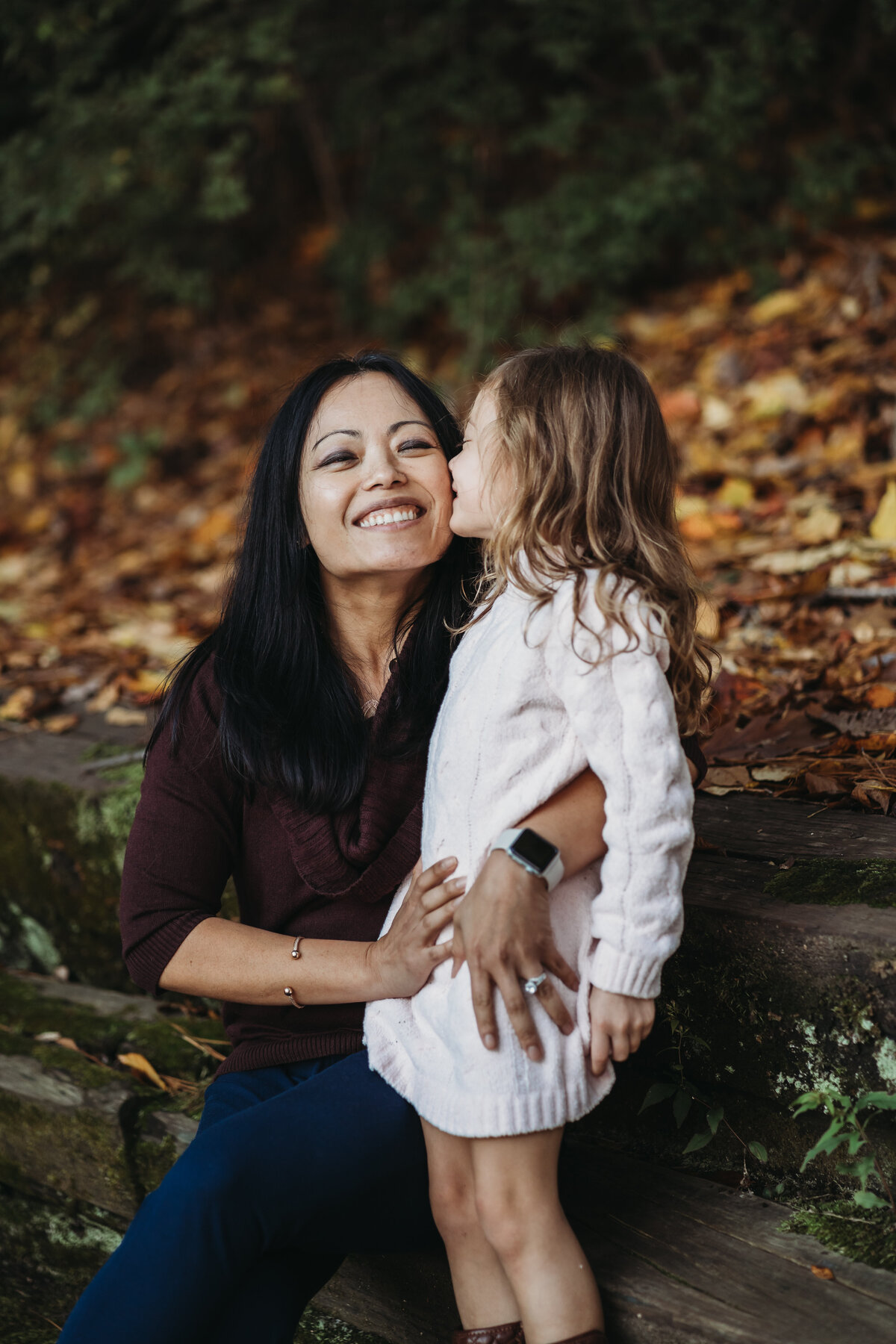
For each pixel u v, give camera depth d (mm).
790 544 3188
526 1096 1479
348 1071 1681
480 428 1692
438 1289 1782
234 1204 1529
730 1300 1536
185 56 4980
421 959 1591
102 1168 2180
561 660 1504
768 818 2006
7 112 5633
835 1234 1618
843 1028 1645
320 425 1746
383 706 1778
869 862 1799
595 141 5195
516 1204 1502
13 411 6180
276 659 1782
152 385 6160
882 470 3406
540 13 4746
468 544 1858
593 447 1598
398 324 5496
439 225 5805
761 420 4027
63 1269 2287
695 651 1645
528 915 1479
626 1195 1751
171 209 5672
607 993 1489
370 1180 1610
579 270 4809
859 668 2471
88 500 5535
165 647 3533
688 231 4922
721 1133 1815
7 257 5586
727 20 4500
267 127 5820
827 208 4723
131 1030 2451
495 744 1543
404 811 1764
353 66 5359
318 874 1757
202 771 1775
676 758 1468
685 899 1765
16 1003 2617
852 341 4160
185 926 1742
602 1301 1585
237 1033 1845
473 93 5090
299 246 6512
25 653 3572
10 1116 2287
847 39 4895
